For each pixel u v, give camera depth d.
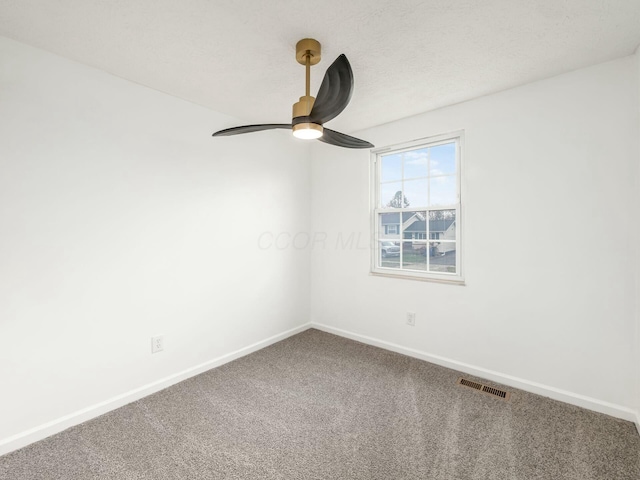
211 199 2.62
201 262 2.55
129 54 1.79
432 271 2.78
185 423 1.88
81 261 1.90
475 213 2.43
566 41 1.68
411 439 1.73
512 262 2.27
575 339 2.05
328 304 3.49
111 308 2.04
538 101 2.14
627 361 1.88
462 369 2.52
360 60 1.85
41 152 1.74
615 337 1.92
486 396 2.16
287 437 1.76
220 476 1.48
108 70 1.96
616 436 1.73
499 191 2.31
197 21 1.50
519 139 2.22
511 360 2.30
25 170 1.69
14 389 1.67
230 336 2.79
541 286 2.16
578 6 1.41
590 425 1.83
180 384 2.36
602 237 1.94
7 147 1.63
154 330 2.26
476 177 2.42
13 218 1.66
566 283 2.07
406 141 2.81
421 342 2.77
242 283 2.88
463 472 1.50
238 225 2.84
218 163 2.66
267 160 3.09
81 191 1.89
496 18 1.49
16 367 1.68
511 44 1.71
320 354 2.90
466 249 2.48
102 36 1.62
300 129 1.67
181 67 1.93
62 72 1.81
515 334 2.28
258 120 2.82
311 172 3.59
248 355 2.90
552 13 1.46
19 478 1.47
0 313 1.62
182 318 2.43
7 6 1.38
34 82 1.71
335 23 1.51
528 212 2.20
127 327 2.12
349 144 2.22
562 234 2.08
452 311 2.58
